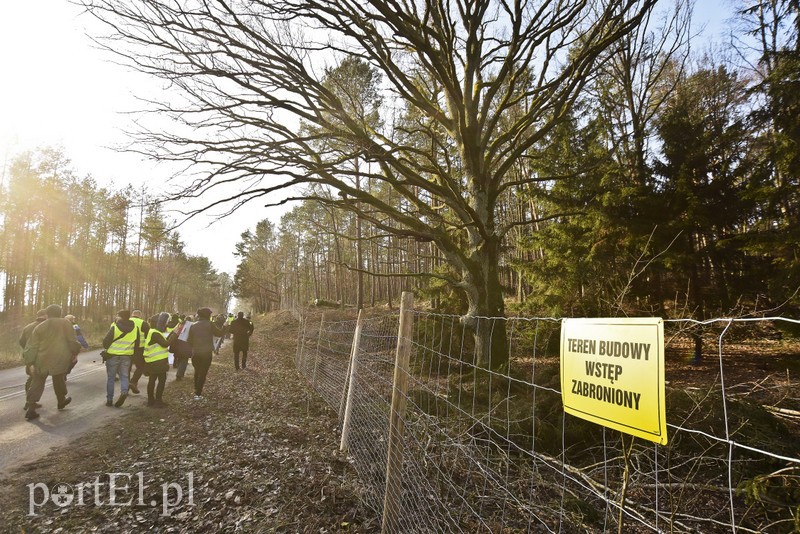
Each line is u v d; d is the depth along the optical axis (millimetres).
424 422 4496
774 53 10633
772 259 10023
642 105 16547
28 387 7355
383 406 4816
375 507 3854
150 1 9797
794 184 9633
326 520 3709
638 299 11016
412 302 3363
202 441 5812
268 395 8883
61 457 5195
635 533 3303
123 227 36969
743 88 17953
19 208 28641
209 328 8883
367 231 33094
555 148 14992
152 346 7949
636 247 10945
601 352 1420
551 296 12914
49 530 3594
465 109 13070
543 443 5582
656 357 1181
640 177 12195
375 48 11688
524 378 7996
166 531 3594
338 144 14484
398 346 3299
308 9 10562
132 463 5004
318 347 9945
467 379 8203
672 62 19922
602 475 4586
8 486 4379
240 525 3656
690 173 11117
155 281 47562
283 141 11023
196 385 8688
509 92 12352
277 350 19188
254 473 4715
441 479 3893
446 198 12312
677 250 10641
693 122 12227
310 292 55344
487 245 12023
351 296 53781
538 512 3508
